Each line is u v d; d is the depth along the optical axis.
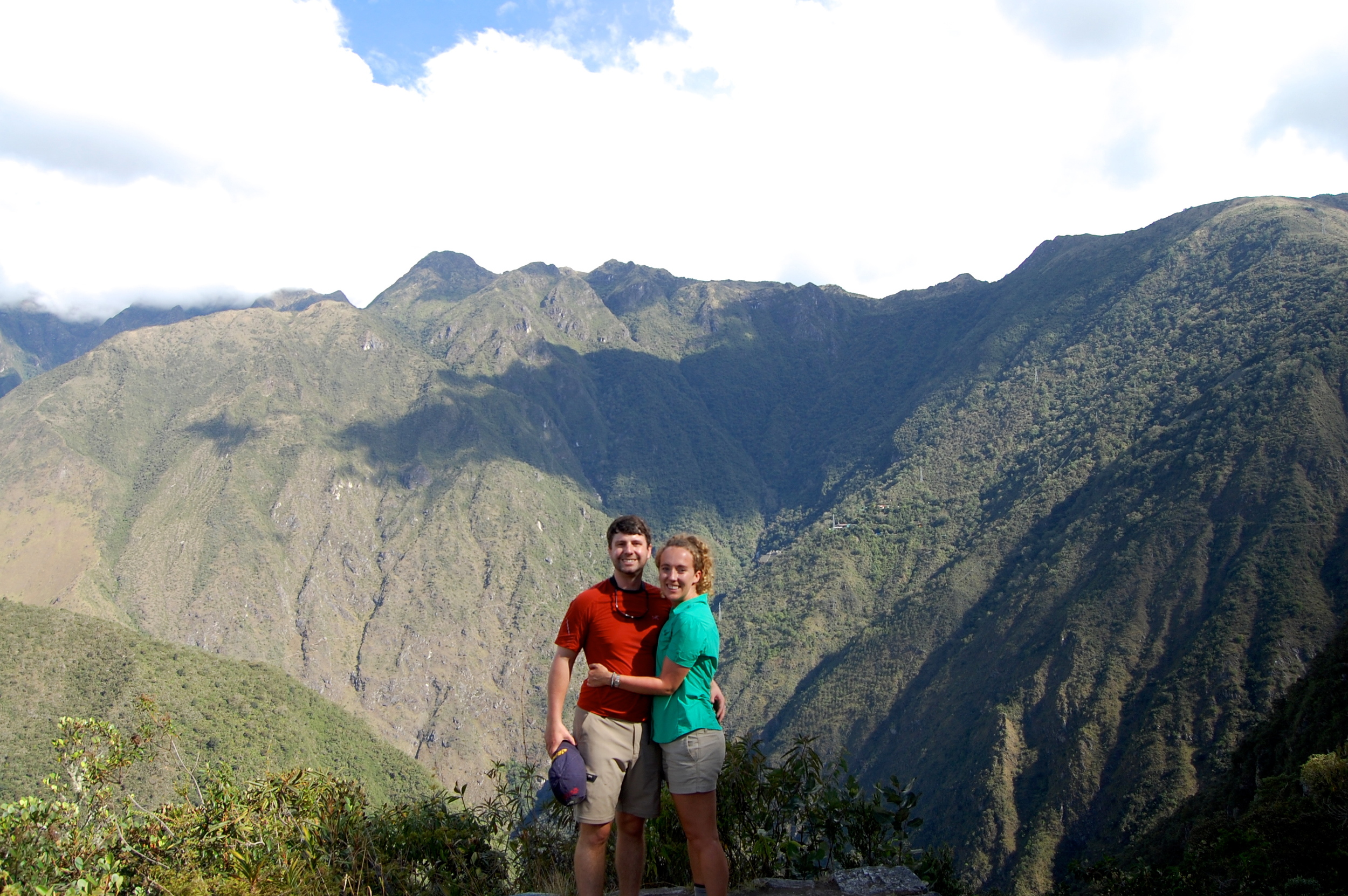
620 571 4.90
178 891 4.96
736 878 6.03
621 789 4.76
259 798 6.25
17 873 4.79
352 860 5.49
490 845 6.65
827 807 6.57
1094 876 11.66
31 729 54.16
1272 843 17.75
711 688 4.90
